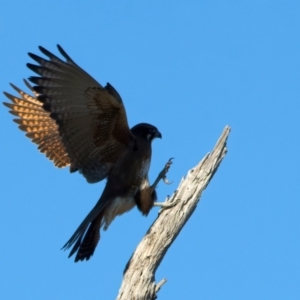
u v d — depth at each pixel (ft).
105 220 44.29
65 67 40.55
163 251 38.81
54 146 48.08
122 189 45.09
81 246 42.70
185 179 40.81
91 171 45.27
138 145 45.78
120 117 43.52
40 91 40.93
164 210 39.88
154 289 37.93
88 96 41.88
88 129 43.60
